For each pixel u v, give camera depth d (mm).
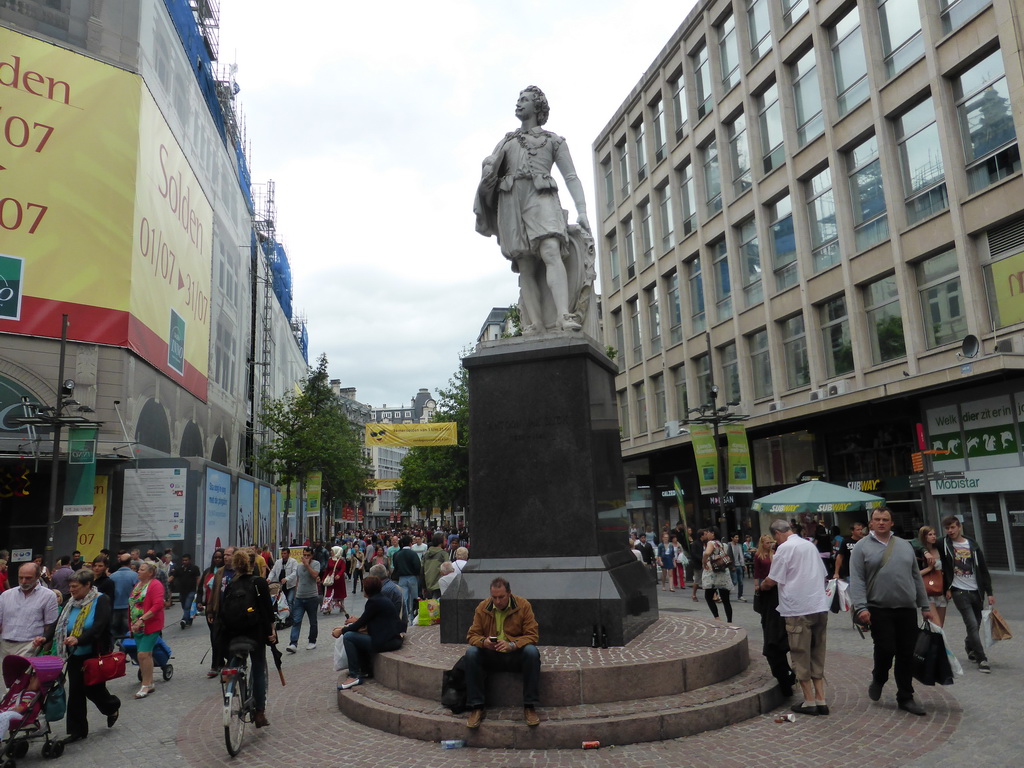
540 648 6508
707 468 20719
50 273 19203
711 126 29500
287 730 6383
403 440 32656
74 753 6203
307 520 52875
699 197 30297
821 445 23453
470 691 5586
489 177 8609
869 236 21531
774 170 25453
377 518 135875
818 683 6156
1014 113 16844
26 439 18531
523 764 5012
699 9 30188
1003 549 17688
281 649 12148
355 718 6453
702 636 7113
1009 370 16438
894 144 20609
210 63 32031
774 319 25469
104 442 19453
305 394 37219
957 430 18750
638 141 36656
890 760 4930
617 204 38406
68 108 19812
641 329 35625
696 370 30906
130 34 21359
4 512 19641
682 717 5516
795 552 6262
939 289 19203
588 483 7137
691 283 31641
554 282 8086
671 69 32562
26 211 18953
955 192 18344
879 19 21250
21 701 5992
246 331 37625
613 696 5781
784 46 24969
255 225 45750
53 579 12758
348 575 29391
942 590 8125
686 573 24375
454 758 5207
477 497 7441
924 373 18609
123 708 8000
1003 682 7215
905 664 6156
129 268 20531
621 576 7051
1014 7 16969
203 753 5957
